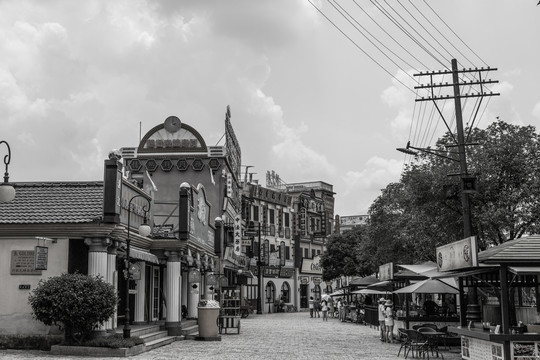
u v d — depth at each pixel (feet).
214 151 147.84
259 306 216.33
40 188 72.54
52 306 61.62
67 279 63.00
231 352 71.97
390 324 89.61
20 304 66.74
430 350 73.87
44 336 65.26
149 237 86.89
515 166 91.81
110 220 66.54
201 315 89.40
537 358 51.67
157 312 98.02
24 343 65.05
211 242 123.85
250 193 228.22
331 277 231.09
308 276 263.29
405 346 71.10
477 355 59.31
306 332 112.47
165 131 149.18
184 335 90.63
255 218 231.91
